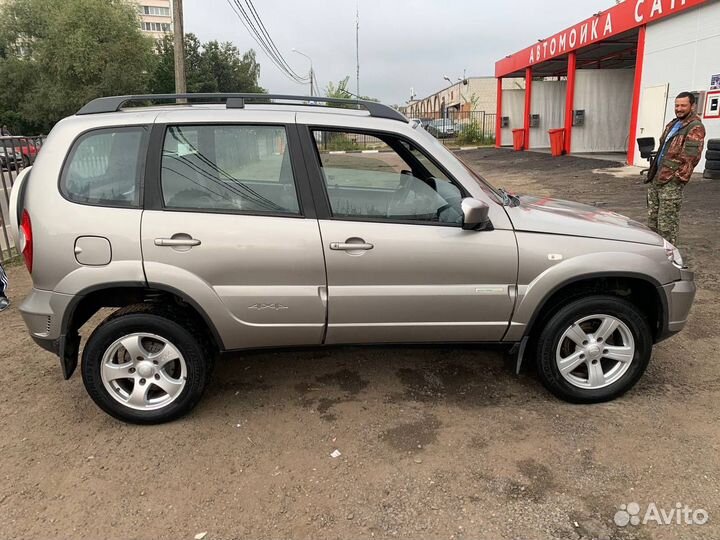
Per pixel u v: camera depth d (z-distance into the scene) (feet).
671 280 11.30
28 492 9.20
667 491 8.92
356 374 13.16
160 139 10.55
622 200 37.52
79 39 101.96
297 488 9.21
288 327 10.85
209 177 10.64
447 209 11.00
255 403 11.91
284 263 10.51
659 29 53.01
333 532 8.25
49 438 10.76
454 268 10.77
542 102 92.22
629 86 77.05
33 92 116.16
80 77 107.24
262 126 10.77
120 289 10.88
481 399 11.93
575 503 8.72
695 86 48.19
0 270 17.88
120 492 9.18
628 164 59.57
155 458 10.07
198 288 10.36
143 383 10.96
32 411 11.76
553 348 11.28
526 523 8.34
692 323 15.76
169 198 10.49
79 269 10.26
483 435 10.58
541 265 10.84
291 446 10.36
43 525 8.45
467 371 13.24
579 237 11.05
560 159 72.84
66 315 10.43
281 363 13.75
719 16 44.78
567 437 10.44
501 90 104.32
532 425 10.87
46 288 10.46
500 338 11.40
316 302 10.69
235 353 11.29
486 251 10.77
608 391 11.47
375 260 10.62
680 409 11.31
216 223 10.42
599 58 83.97
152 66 118.11
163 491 9.18
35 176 10.46
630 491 8.95
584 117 77.56
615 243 11.10
